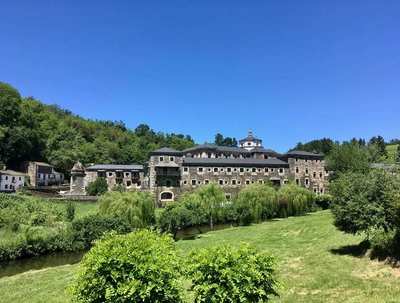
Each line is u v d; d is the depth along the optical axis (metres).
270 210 53.06
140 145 146.50
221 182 74.81
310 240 30.27
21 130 90.81
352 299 13.25
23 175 80.50
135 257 9.00
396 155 116.75
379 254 19.20
